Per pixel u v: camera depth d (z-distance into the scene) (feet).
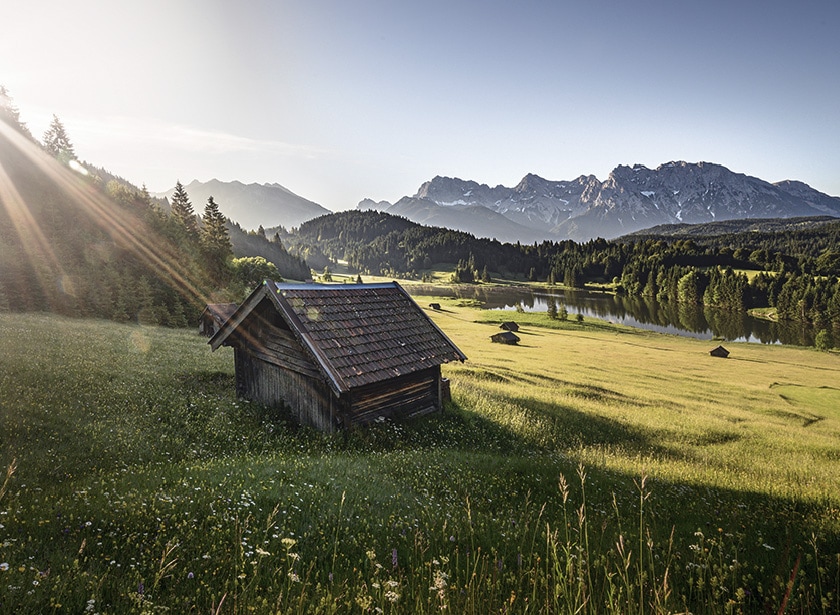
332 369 47.39
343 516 22.07
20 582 12.47
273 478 27.99
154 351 92.07
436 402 60.80
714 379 174.40
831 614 12.87
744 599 13.87
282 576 14.76
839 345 374.22
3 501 20.58
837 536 21.74
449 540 18.85
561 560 15.14
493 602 12.17
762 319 526.16
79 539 16.83
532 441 58.90
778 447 73.87
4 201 237.45
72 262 212.02
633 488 34.50
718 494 35.22
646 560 16.87
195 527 18.52
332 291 58.34
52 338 85.71
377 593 12.58
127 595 12.59
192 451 38.37
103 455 34.42
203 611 12.23
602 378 150.30
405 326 60.49
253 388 59.67
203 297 258.98
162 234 295.07
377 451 45.14
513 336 253.65
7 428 36.45
